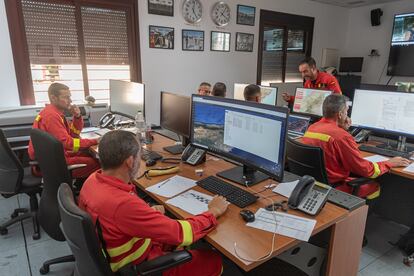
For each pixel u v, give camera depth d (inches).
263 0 200.1
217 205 53.6
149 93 166.9
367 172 75.2
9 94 132.6
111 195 42.1
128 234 42.0
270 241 45.0
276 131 56.2
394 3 237.8
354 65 248.2
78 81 147.8
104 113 132.3
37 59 136.1
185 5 167.0
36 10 131.6
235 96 145.0
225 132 69.4
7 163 85.7
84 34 144.5
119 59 156.4
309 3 229.3
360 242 61.4
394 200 100.0
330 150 76.2
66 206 39.2
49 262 77.5
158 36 162.7
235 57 195.5
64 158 67.6
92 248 37.1
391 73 239.5
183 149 90.2
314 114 116.0
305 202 54.8
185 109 83.4
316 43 244.4
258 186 64.6
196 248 56.7
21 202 117.2
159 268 42.9
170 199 58.4
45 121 95.7
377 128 97.3
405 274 78.4
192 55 176.9
